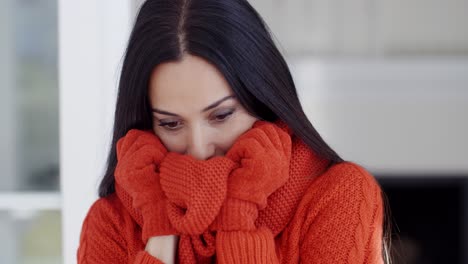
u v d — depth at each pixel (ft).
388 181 9.79
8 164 7.22
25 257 6.44
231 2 3.32
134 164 3.47
